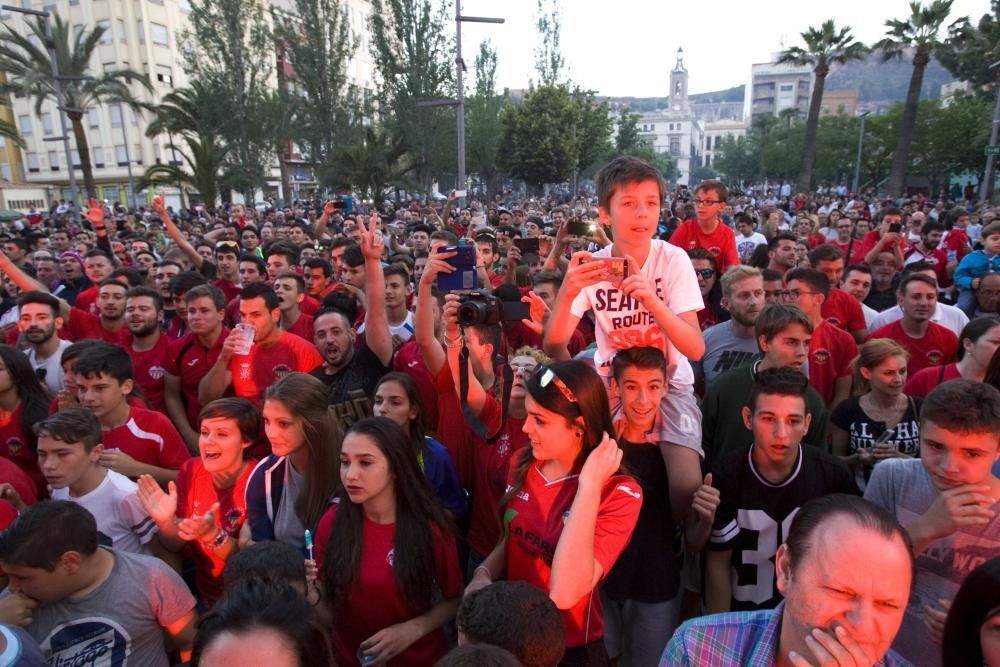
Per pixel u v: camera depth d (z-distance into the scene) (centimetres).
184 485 332
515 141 3925
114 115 4394
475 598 186
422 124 3014
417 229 980
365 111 3528
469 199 4169
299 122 3622
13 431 379
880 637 138
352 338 461
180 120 3234
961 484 211
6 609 221
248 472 326
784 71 14038
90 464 298
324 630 164
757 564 272
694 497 268
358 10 5597
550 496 243
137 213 2664
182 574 344
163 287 695
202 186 2980
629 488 234
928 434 217
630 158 270
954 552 218
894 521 145
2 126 2489
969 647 154
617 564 286
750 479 273
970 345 354
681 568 321
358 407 398
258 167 3428
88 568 227
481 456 345
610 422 241
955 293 821
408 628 249
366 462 254
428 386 417
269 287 462
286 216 2138
